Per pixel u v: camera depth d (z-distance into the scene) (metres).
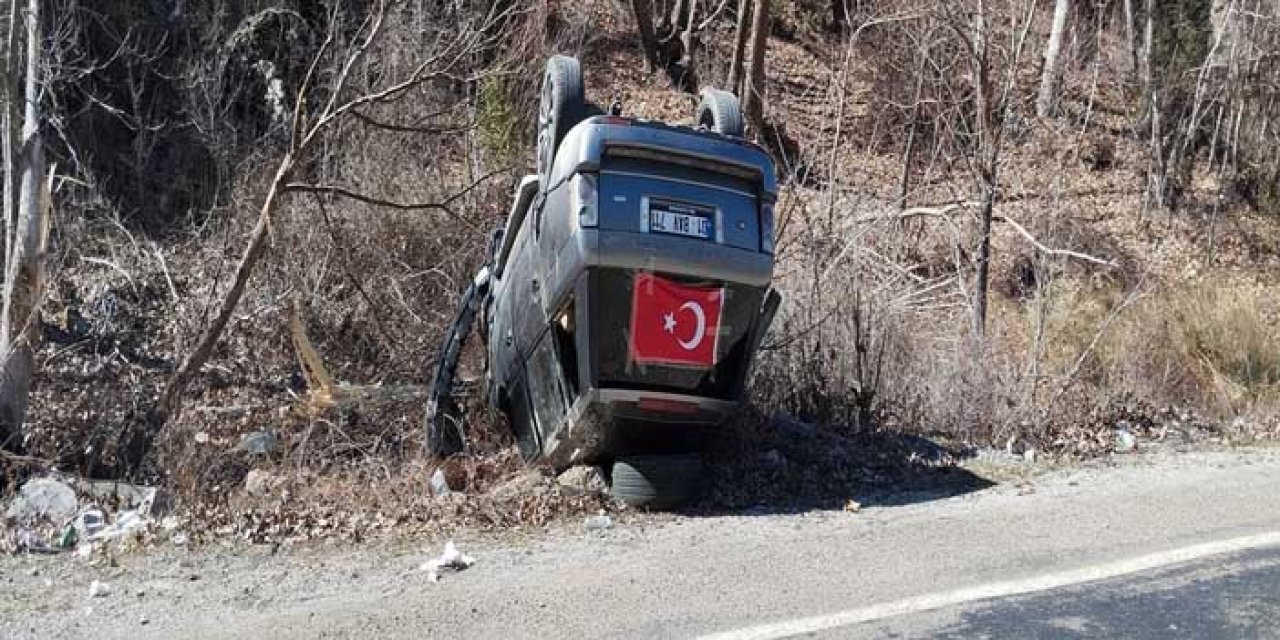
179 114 15.38
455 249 12.37
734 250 6.95
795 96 23.52
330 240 12.12
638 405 7.03
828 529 6.86
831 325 10.43
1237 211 25.16
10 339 9.27
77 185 13.82
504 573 6.05
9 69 9.38
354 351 11.97
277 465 9.19
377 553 6.48
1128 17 27.41
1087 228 20.53
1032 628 5.22
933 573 5.98
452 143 13.64
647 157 6.94
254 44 15.82
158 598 5.77
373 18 12.90
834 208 12.97
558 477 7.65
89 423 9.80
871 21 17.17
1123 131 25.97
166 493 7.82
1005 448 9.45
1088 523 6.88
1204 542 6.48
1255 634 5.17
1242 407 12.45
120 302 12.23
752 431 8.49
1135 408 10.80
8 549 6.74
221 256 12.26
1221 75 25.78
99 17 14.88
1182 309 16.12
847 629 5.21
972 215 15.52
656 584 5.80
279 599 5.72
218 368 11.21
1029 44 24.89
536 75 13.93
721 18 24.95
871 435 9.34
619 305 6.84
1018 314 15.38
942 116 16.70
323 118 10.15
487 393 9.30
